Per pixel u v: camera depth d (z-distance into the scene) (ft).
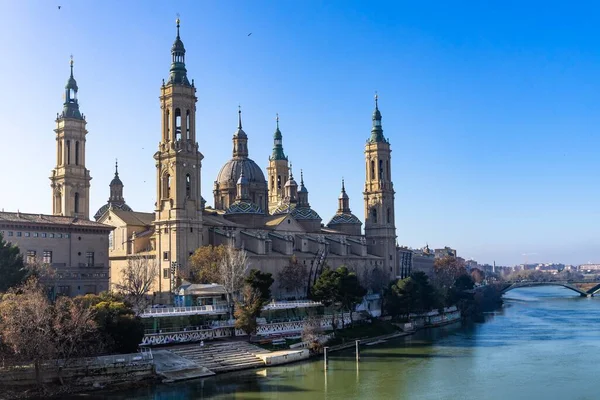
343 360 407.64
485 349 458.50
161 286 520.01
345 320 545.03
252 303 426.10
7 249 362.74
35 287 337.31
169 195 533.14
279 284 581.12
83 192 600.80
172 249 517.55
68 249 462.60
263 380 340.80
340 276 503.61
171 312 403.13
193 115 547.08
